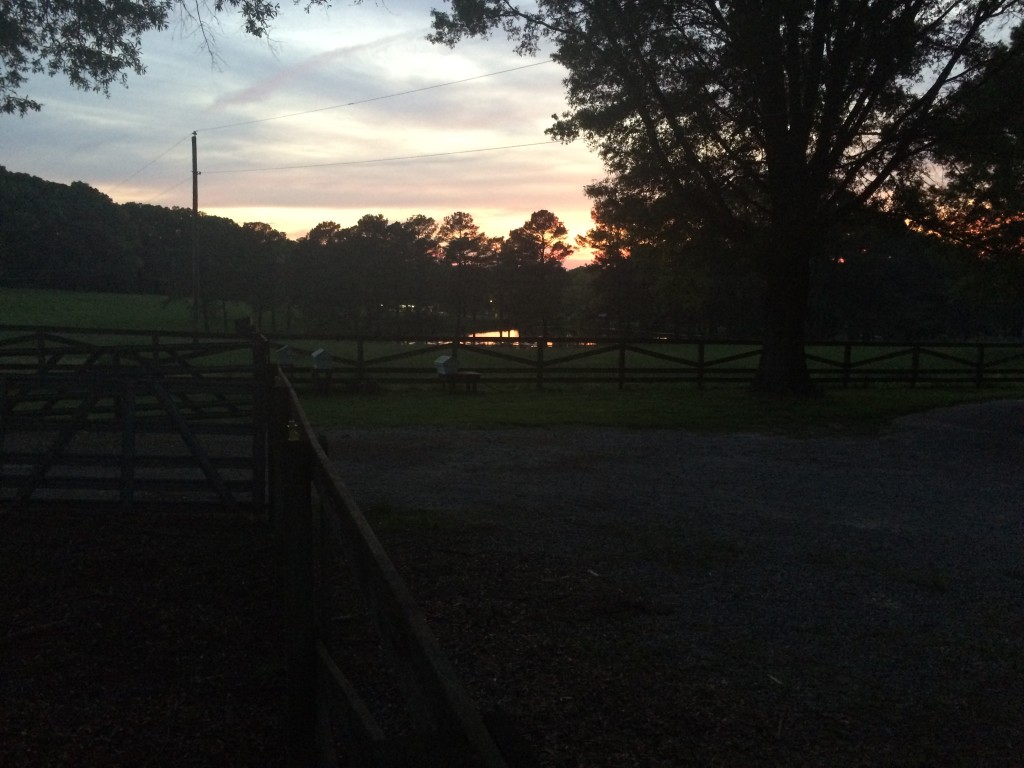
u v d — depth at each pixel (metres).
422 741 1.84
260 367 9.41
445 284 84.12
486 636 5.46
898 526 8.93
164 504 8.07
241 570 6.34
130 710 4.27
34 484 7.98
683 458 12.71
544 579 6.65
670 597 6.43
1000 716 4.70
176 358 10.48
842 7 17.69
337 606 5.76
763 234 19.61
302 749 3.68
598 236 24.59
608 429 15.31
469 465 11.55
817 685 5.01
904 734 4.47
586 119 19.98
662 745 4.24
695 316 65.06
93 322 54.97
